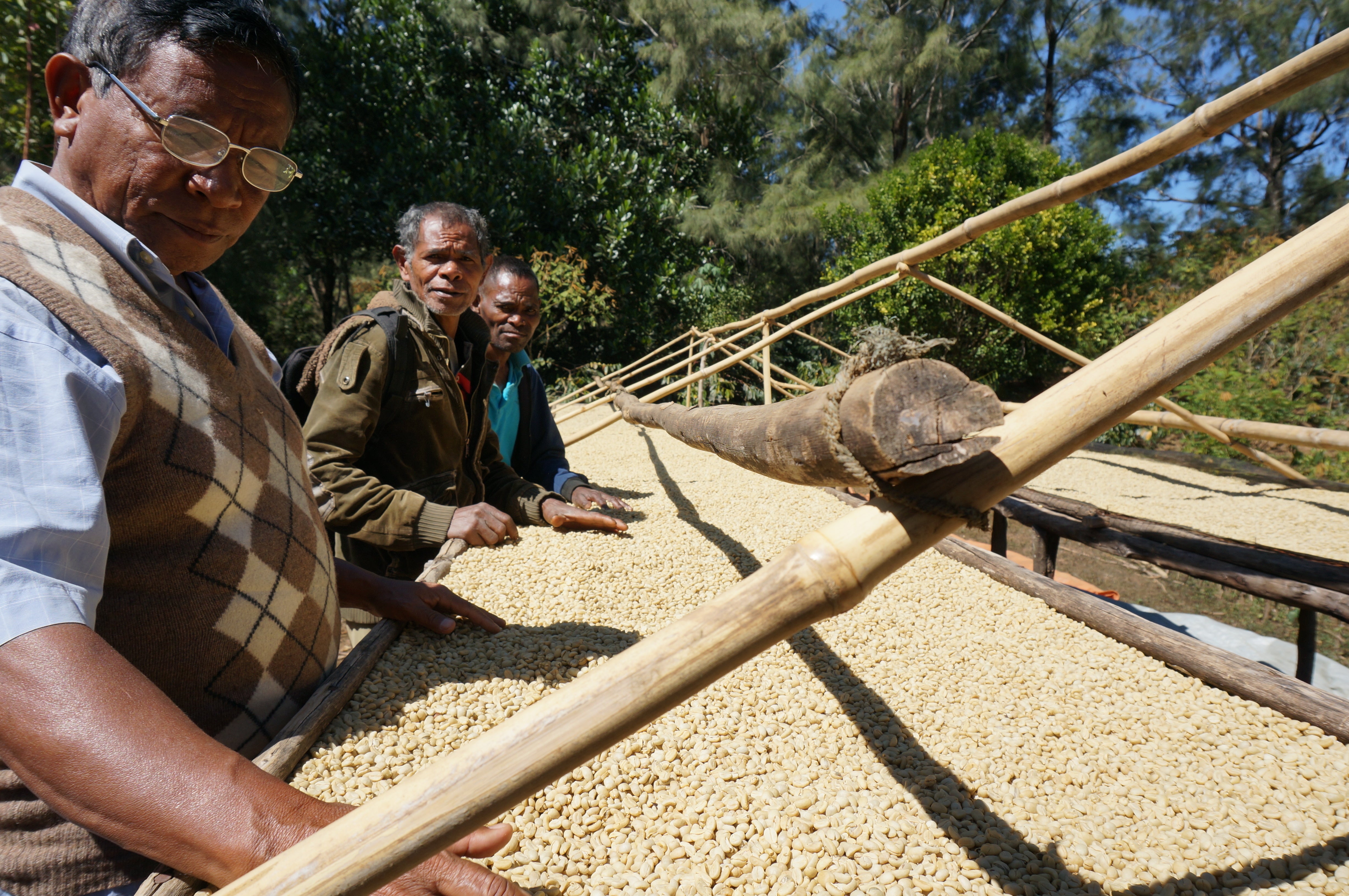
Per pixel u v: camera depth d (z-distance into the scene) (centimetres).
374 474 238
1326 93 1503
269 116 104
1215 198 1680
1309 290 64
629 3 1370
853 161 1549
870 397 66
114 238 95
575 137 1304
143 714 76
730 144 1406
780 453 103
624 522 310
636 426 693
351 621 234
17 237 86
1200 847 123
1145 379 65
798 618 68
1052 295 984
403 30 1168
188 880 88
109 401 83
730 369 1182
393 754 134
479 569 240
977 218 287
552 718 67
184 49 96
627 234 1153
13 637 73
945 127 1580
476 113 1224
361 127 1141
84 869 89
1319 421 743
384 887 79
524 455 345
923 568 264
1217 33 1645
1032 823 129
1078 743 156
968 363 1045
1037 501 395
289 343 1234
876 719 163
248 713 114
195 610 101
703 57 1344
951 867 117
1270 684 169
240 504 106
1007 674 187
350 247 1157
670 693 67
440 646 180
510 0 1324
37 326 80
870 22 1459
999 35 1605
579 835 121
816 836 122
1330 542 365
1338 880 114
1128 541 311
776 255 1345
